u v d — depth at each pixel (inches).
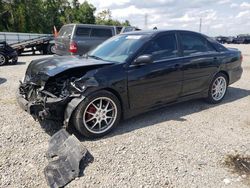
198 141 153.3
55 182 113.0
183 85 195.5
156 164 128.0
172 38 191.3
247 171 124.8
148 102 176.6
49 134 157.2
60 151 134.3
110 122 160.1
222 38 1921.8
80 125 147.3
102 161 129.3
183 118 189.3
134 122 179.2
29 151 137.7
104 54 185.6
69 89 147.0
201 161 131.8
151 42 178.1
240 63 245.9
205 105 222.4
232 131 169.2
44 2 2086.6
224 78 229.6
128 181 115.0
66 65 155.9
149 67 171.5
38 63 172.4
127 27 532.7
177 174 120.6
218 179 118.0
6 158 130.9
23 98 163.8
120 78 157.9
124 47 179.9
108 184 112.9
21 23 1845.5
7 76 344.5
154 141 151.3
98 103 154.1
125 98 163.2
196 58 200.4
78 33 441.1
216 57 216.8
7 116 182.1
